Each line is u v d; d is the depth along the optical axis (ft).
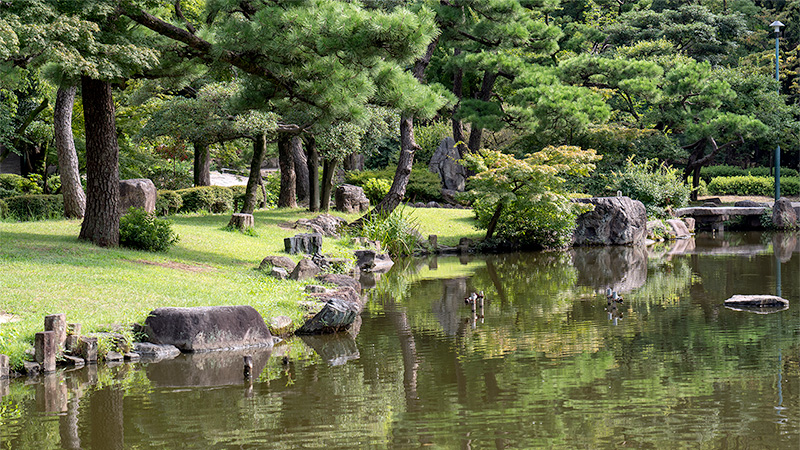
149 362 36.35
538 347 38.86
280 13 53.16
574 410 27.68
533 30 116.67
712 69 160.97
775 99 134.31
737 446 23.57
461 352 37.99
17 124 106.63
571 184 124.16
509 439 24.62
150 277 49.90
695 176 146.30
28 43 47.78
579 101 116.98
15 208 79.41
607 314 48.44
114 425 26.61
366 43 52.90
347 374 33.76
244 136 87.81
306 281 56.65
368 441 24.71
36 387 31.73
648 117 141.49
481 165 93.81
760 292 56.24
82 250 57.11
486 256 89.40
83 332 37.11
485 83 131.54
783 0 196.85
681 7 172.14
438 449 23.77
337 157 101.19
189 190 98.68
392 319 48.11
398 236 88.94
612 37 170.19
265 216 96.22
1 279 44.19
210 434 25.57
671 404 28.27
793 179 164.04
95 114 61.11
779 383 30.99
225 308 40.27
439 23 102.06
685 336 40.93
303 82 60.23
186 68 67.10
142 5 57.31
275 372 34.24
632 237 102.17
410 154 93.04
